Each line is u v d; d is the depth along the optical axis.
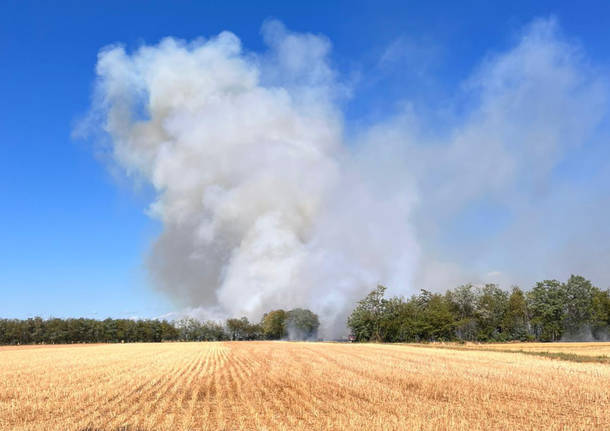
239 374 35.56
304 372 36.66
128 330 171.00
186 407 21.50
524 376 32.78
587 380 30.47
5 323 153.12
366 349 73.75
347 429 16.25
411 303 135.50
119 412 19.92
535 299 129.25
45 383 29.75
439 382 29.73
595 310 125.88
